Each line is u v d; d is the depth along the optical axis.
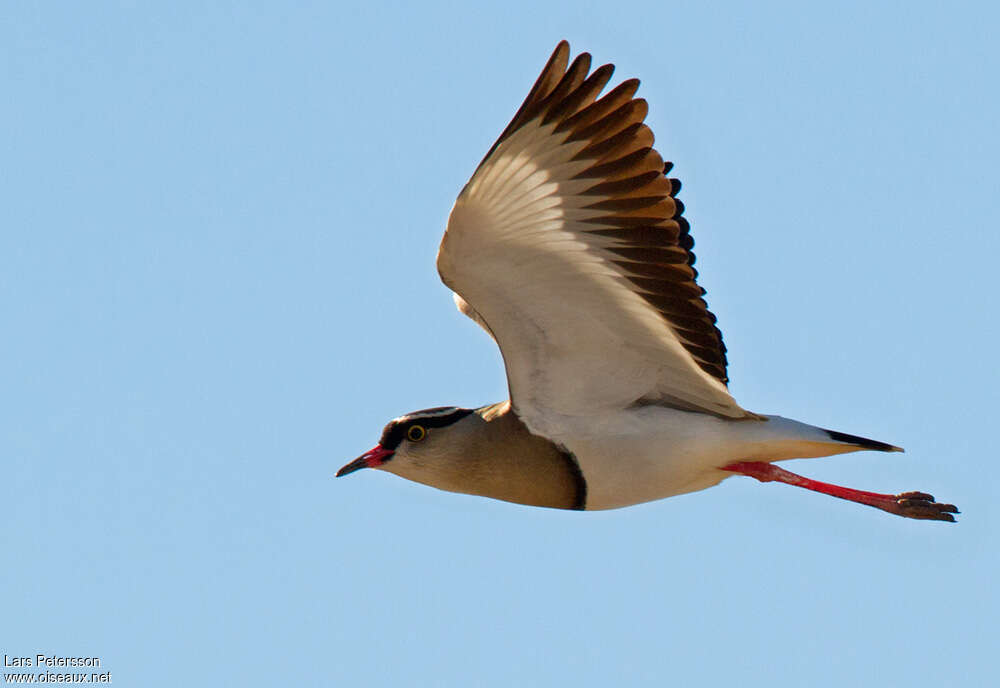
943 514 16.44
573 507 15.81
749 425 15.40
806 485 16.02
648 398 15.50
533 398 15.42
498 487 15.88
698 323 14.55
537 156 13.45
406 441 16.06
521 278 14.42
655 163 13.88
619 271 14.35
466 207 13.54
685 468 15.43
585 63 13.39
